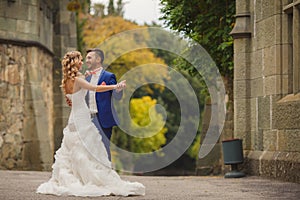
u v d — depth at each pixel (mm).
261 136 16938
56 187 11609
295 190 13000
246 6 17641
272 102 16172
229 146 17188
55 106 29562
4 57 24609
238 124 17797
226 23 20594
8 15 24922
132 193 11641
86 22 34719
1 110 24391
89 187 11461
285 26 15883
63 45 29922
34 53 25812
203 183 15078
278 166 15602
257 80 17203
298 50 15414
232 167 17266
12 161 24812
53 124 29406
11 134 24797
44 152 25500
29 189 12781
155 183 15203
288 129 15281
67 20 30094
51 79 29219
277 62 15969
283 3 15898
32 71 25719
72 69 11867
